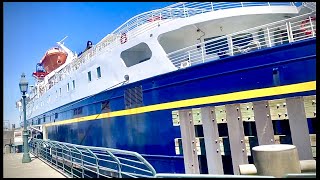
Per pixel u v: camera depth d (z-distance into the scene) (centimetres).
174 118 805
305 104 612
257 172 550
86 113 1220
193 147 757
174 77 818
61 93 1569
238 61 707
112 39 1151
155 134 855
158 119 851
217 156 707
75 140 1328
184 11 976
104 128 1074
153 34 923
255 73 684
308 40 622
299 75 630
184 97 793
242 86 698
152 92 872
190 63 838
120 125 987
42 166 1005
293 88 635
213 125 721
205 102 752
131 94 944
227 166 722
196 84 771
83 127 1245
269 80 665
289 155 528
